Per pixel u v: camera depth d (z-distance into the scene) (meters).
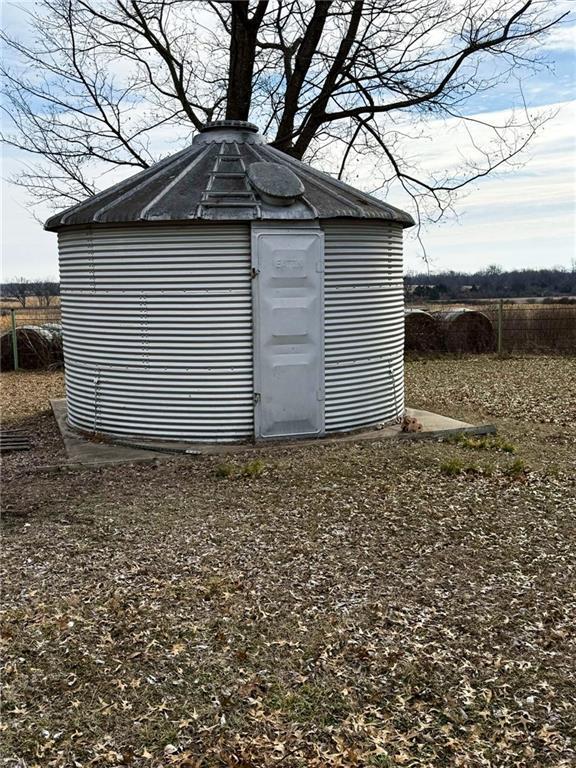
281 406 8.04
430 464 7.44
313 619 4.24
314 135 14.94
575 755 3.08
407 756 3.08
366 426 8.72
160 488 6.71
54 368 16.88
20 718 3.34
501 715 3.35
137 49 14.40
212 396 7.94
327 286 8.09
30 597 4.50
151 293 7.89
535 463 7.64
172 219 7.55
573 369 15.74
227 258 7.71
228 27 14.58
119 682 3.61
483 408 11.23
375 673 3.69
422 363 17.22
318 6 13.27
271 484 6.76
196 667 3.75
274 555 5.16
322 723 3.30
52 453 8.14
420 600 4.49
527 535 5.57
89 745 3.17
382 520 5.88
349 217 7.96
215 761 3.07
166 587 4.63
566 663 3.78
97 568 4.93
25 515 6.02
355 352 8.45
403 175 14.83
